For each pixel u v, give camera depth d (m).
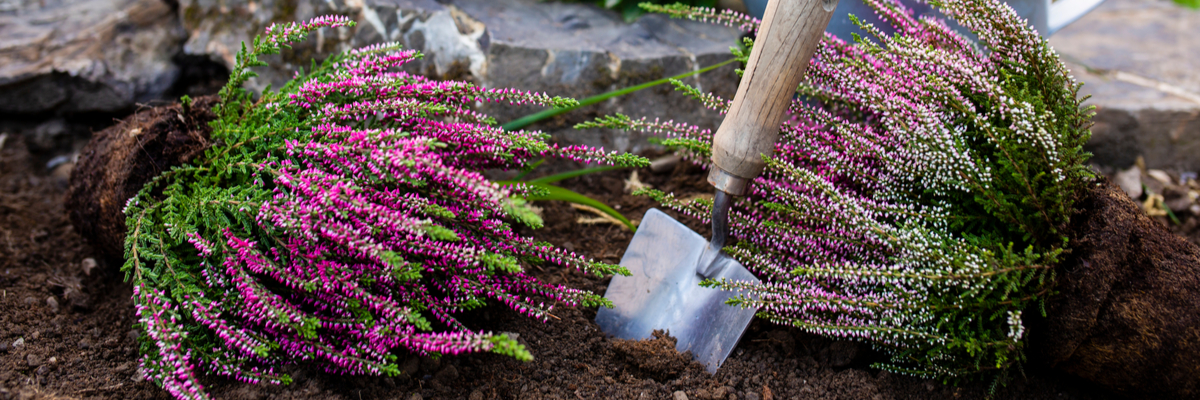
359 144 0.82
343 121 0.88
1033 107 0.82
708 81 1.16
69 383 0.85
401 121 0.86
